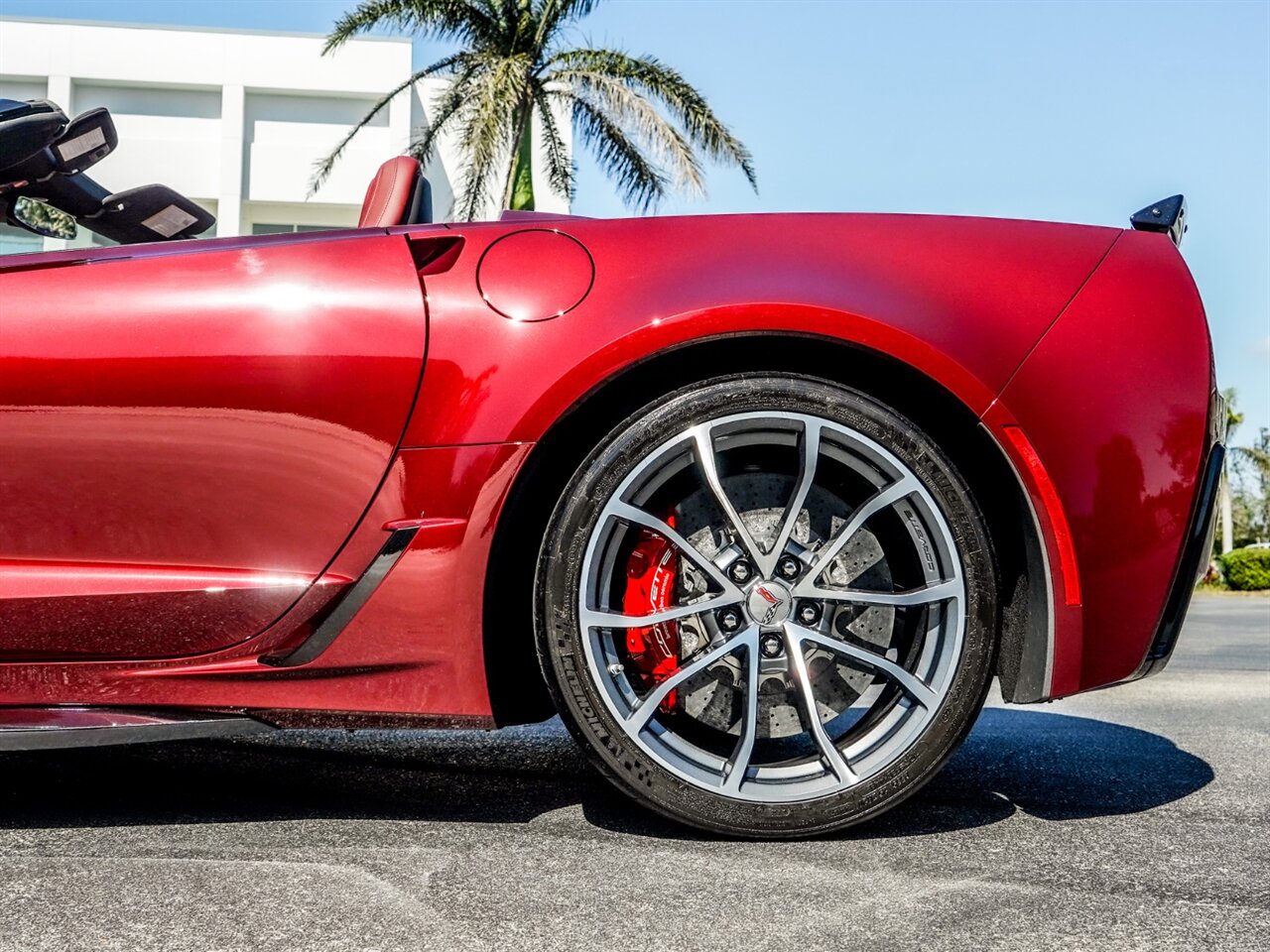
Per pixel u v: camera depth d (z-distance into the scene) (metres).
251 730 1.41
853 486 1.46
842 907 1.13
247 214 22.30
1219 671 3.37
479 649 1.38
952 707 1.37
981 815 1.49
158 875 1.21
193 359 1.38
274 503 1.39
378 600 1.39
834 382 1.39
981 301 1.41
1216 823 1.45
